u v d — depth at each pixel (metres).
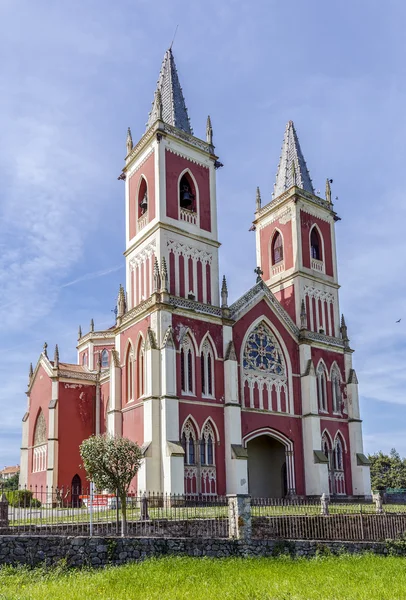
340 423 64.62
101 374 67.81
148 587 21.97
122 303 58.31
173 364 51.03
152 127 58.84
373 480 118.06
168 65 64.75
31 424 70.00
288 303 66.62
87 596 20.25
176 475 47.66
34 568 25.58
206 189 60.62
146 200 58.69
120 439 35.12
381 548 36.59
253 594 21.28
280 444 62.84
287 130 75.06
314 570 27.73
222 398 54.72
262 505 44.31
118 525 32.22
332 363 65.88
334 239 71.81
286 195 69.12
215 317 55.78
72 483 63.31
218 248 59.72
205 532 33.44
